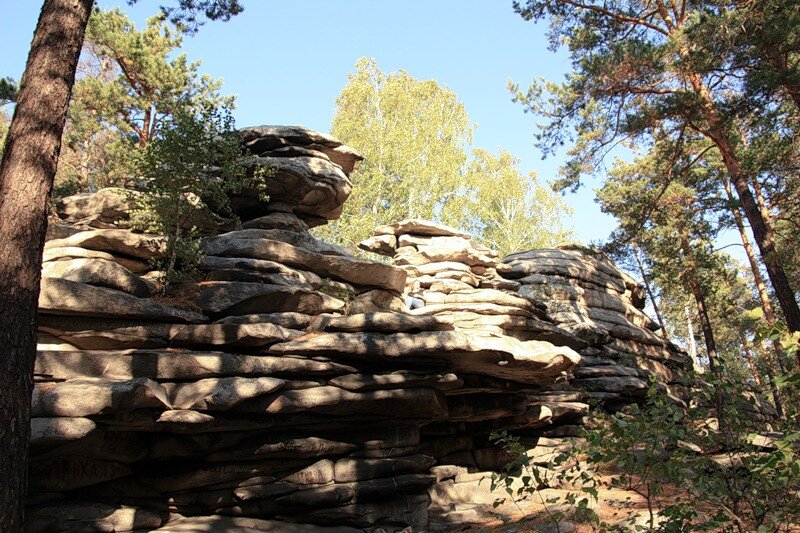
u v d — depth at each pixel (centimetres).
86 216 1295
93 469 888
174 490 975
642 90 1842
